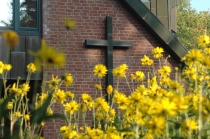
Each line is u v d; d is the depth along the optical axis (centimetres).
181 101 300
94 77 1366
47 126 1298
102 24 1390
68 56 1358
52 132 1300
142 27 1419
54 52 267
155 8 1738
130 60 1405
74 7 1372
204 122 396
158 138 473
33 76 1292
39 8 1360
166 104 297
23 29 1340
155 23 1402
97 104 682
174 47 1412
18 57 1311
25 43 1330
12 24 1338
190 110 389
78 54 1364
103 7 1394
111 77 1364
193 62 419
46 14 1348
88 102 704
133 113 469
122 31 1407
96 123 753
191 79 572
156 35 1411
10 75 1296
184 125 349
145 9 1396
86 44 1354
